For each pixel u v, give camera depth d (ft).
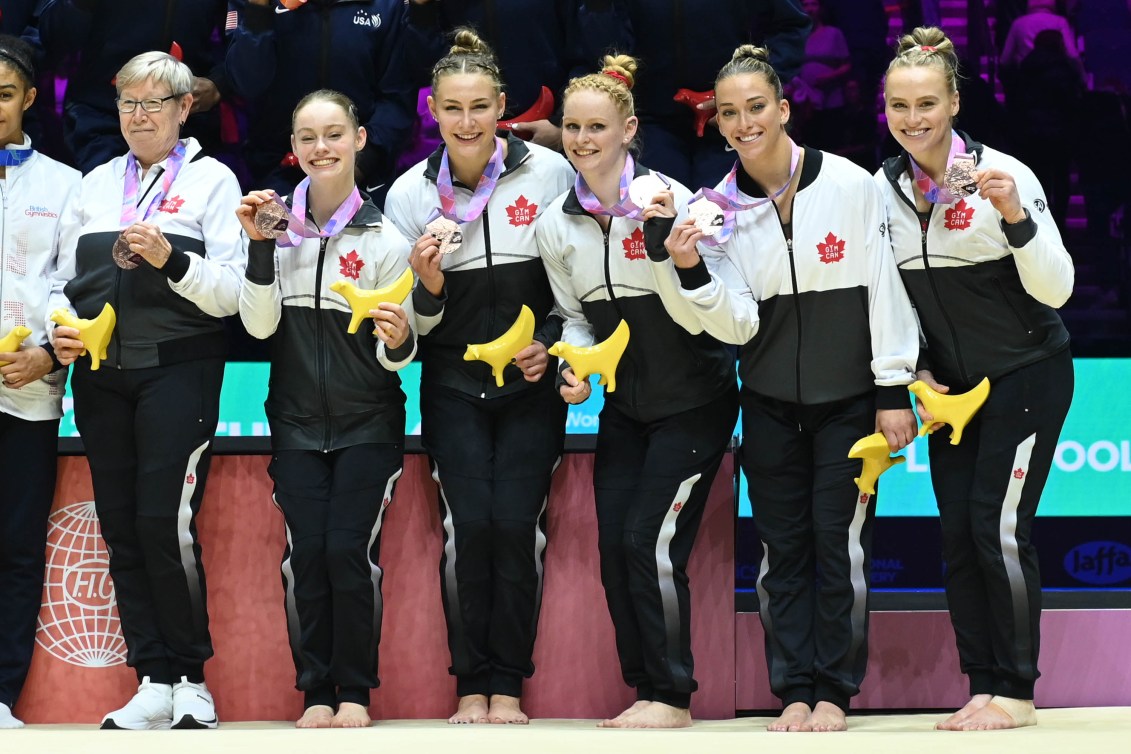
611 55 40.50
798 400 34.88
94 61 42.24
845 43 49.88
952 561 34.76
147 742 29.07
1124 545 45.37
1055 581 45.52
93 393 36.76
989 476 33.83
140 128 36.86
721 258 35.24
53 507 38.70
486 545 36.29
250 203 34.27
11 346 36.73
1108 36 48.65
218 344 37.17
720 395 36.11
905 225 34.65
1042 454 33.83
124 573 36.86
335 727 34.88
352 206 36.01
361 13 41.60
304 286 36.06
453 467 36.47
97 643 38.37
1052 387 33.88
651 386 35.78
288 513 36.01
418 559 38.50
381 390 36.40
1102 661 39.75
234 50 40.37
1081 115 48.80
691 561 38.17
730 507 38.22
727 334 34.22
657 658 35.01
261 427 45.68
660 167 41.29
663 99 41.50
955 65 34.50
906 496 45.60
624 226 35.35
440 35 41.32
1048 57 48.67
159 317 36.35
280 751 27.09
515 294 36.78
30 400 37.86
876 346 34.14
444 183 36.35
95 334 35.42
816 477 34.76
